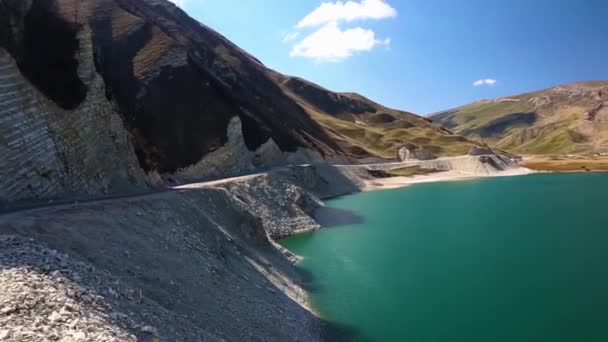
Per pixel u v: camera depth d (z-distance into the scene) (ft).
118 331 51.26
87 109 146.30
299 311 114.21
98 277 63.10
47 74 131.23
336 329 109.19
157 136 253.44
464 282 143.33
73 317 49.42
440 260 168.14
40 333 44.57
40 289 52.16
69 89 138.82
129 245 86.22
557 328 109.29
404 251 181.88
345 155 514.68
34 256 59.88
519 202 312.09
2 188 98.68
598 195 339.77
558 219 245.65
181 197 136.56
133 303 62.54
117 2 382.22
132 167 168.96
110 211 98.89
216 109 289.94
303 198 258.16
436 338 104.42
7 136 104.42
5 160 101.81
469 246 188.65
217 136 277.23
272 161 344.49
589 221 238.48
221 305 89.40
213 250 116.67
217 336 74.23
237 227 154.92
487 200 325.21
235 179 232.73
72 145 133.08
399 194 373.40
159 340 55.67
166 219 114.83
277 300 113.80
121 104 237.86
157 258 89.25
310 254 178.60
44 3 150.51
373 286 140.15
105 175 148.77
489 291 134.82
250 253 138.72
